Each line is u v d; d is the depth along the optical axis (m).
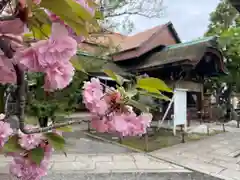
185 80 7.86
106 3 4.32
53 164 3.62
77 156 4.12
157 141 5.62
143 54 9.33
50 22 0.52
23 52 0.48
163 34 11.10
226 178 3.23
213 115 9.86
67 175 3.21
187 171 3.50
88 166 3.62
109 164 3.76
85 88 0.70
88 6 0.61
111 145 5.13
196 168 3.62
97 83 0.71
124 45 10.52
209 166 3.74
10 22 0.51
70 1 0.49
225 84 11.12
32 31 0.55
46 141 0.72
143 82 0.78
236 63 10.03
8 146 0.64
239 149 4.86
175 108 6.43
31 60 0.48
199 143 5.44
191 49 7.34
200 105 9.16
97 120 0.70
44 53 0.48
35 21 0.52
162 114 6.91
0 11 0.52
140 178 3.19
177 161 3.99
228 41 9.73
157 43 10.69
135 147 4.98
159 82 0.77
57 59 0.50
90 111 0.70
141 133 0.72
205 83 10.52
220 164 3.84
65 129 0.87
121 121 0.70
